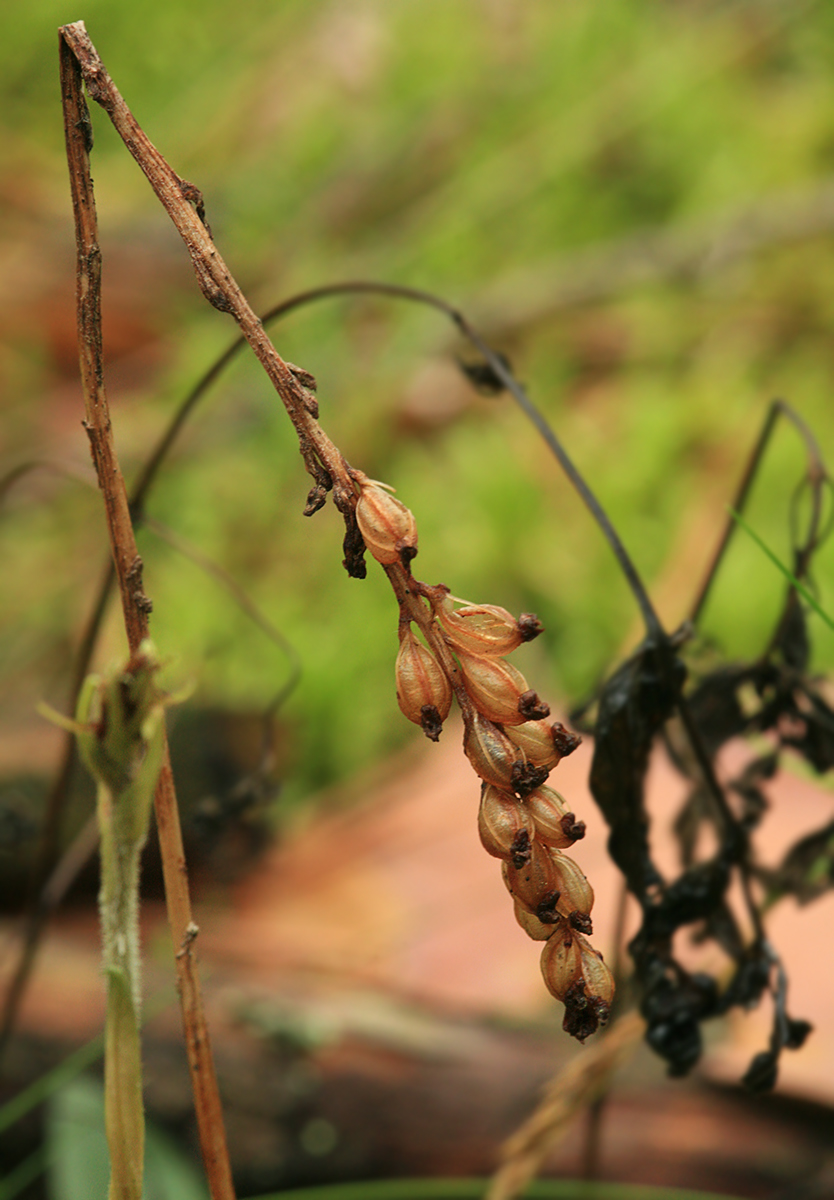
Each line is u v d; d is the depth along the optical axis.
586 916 0.25
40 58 1.47
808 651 0.32
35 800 0.55
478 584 0.77
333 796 0.65
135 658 0.25
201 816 0.36
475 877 0.54
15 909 0.54
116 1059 0.26
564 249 1.08
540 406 0.93
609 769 0.29
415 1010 0.47
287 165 1.28
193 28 1.48
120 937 0.26
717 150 1.12
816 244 1.00
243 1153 0.43
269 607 0.78
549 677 0.72
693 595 0.73
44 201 1.32
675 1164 0.40
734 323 0.97
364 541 0.25
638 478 0.81
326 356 1.00
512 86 1.23
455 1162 0.42
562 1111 0.32
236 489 0.87
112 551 0.26
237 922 0.53
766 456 0.79
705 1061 0.41
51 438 0.99
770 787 0.51
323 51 1.40
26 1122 0.43
